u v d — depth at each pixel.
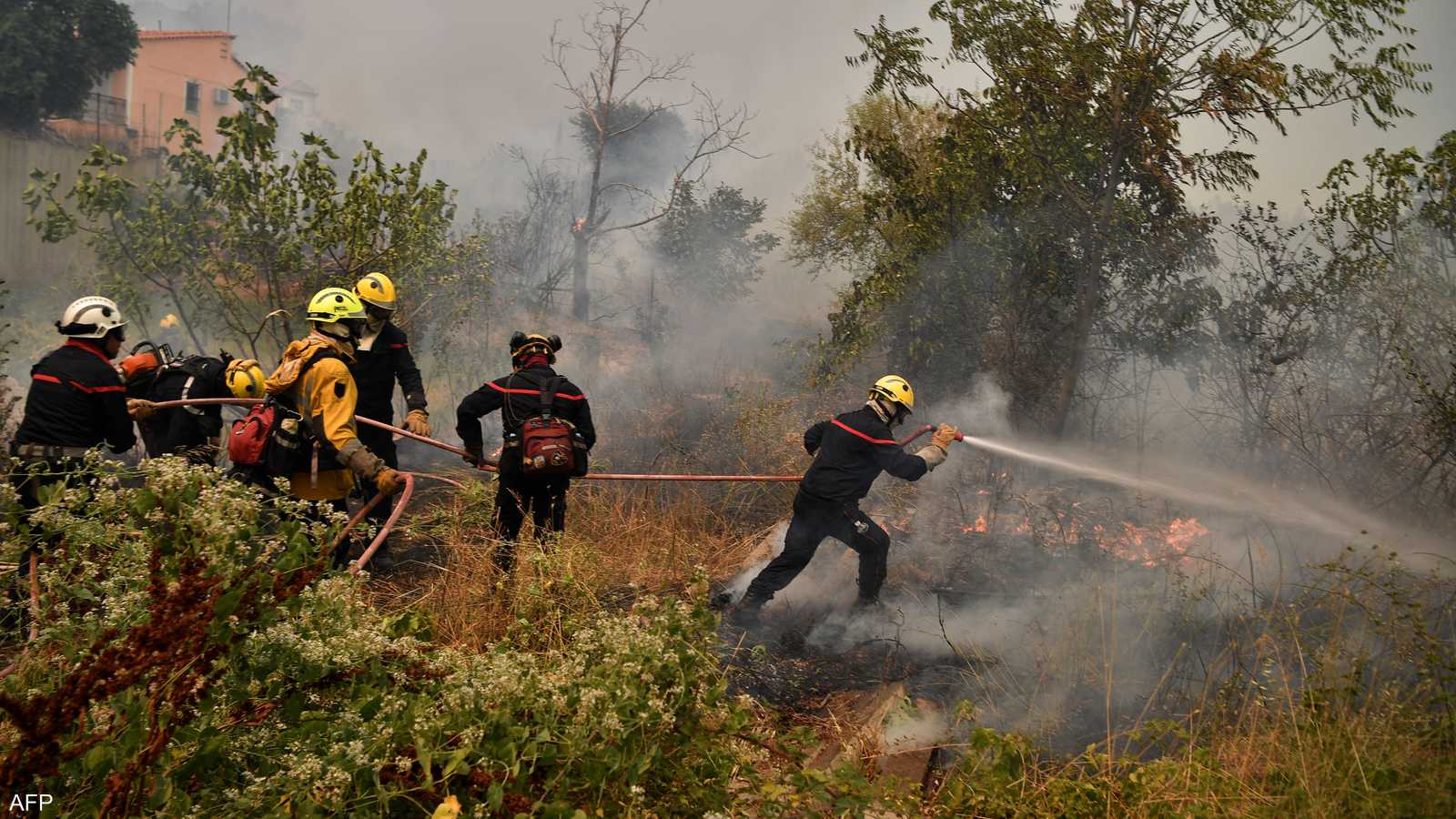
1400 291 6.92
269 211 7.91
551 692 3.04
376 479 4.64
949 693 4.75
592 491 7.20
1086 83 7.65
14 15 25.09
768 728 3.99
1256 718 4.00
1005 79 7.91
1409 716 3.83
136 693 2.80
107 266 8.49
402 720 2.91
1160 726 3.92
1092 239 7.76
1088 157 7.75
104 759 2.64
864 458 5.48
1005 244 8.11
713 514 7.17
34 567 3.54
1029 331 8.23
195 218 8.31
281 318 8.27
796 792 3.14
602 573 5.84
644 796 2.98
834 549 6.54
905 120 14.42
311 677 3.13
